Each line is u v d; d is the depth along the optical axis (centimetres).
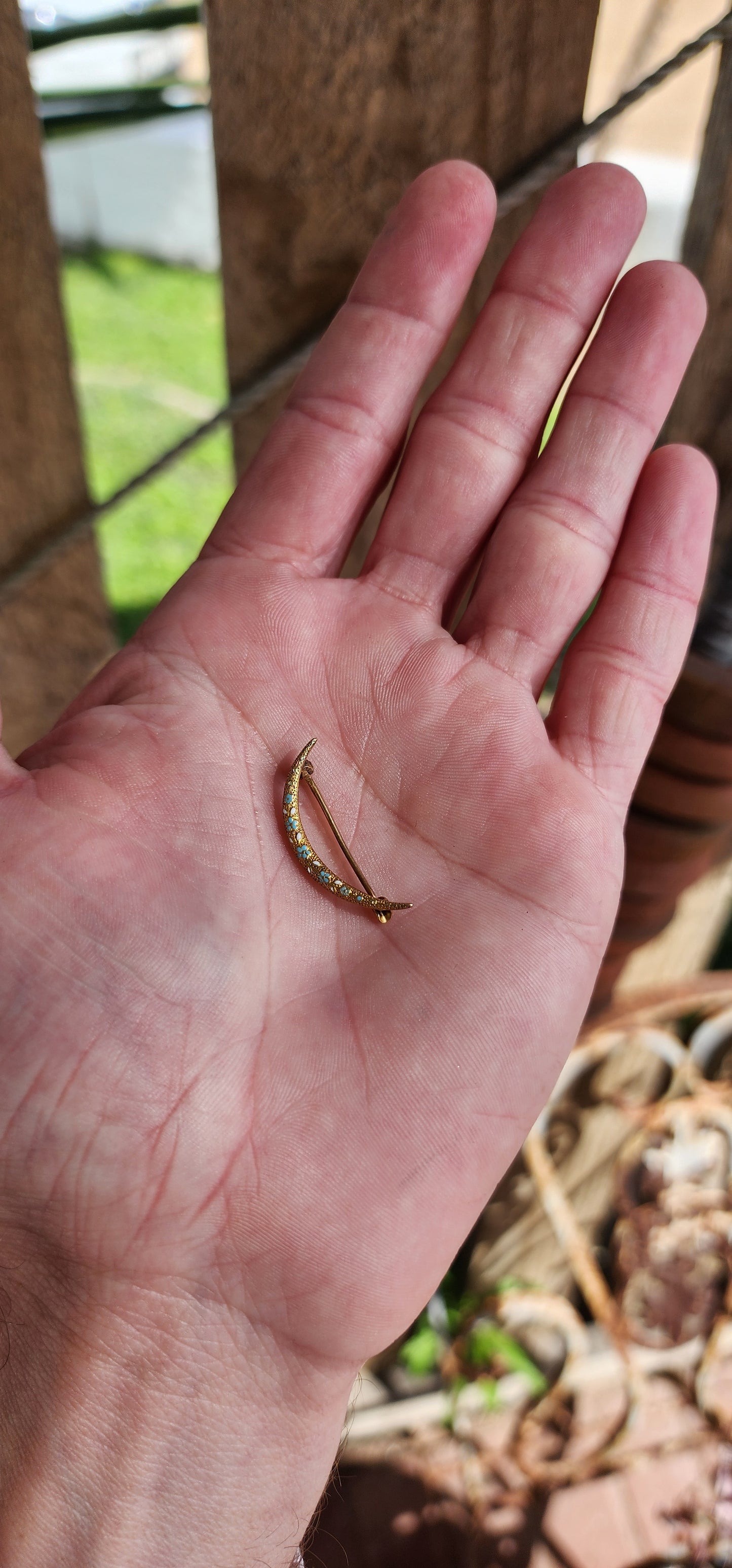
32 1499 15
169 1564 16
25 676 27
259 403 24
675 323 19
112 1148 16
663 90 54
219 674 20
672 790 23
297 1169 17
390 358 20
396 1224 17
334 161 20
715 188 21
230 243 22
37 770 18
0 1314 16
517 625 20
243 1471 16
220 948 18
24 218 21
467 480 20
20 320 22
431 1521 30
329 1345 17
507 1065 18
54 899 17
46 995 16
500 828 19
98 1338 16
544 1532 30
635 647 20
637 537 20
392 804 20
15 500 24
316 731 20
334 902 19
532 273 20
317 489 20
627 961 28
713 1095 31
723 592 22
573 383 20
